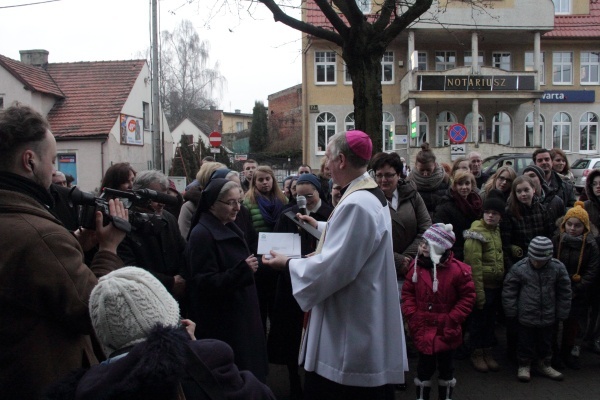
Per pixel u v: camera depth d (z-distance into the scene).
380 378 2.59
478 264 4.83
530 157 16.34
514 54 26.84
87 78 23.69
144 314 1.53
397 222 4.61
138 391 1.32
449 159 23.47
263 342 3.66
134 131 23.52
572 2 27.89
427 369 4.11
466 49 26.64
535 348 4.76
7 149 1.95
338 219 2.56
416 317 4.11
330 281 2.52
